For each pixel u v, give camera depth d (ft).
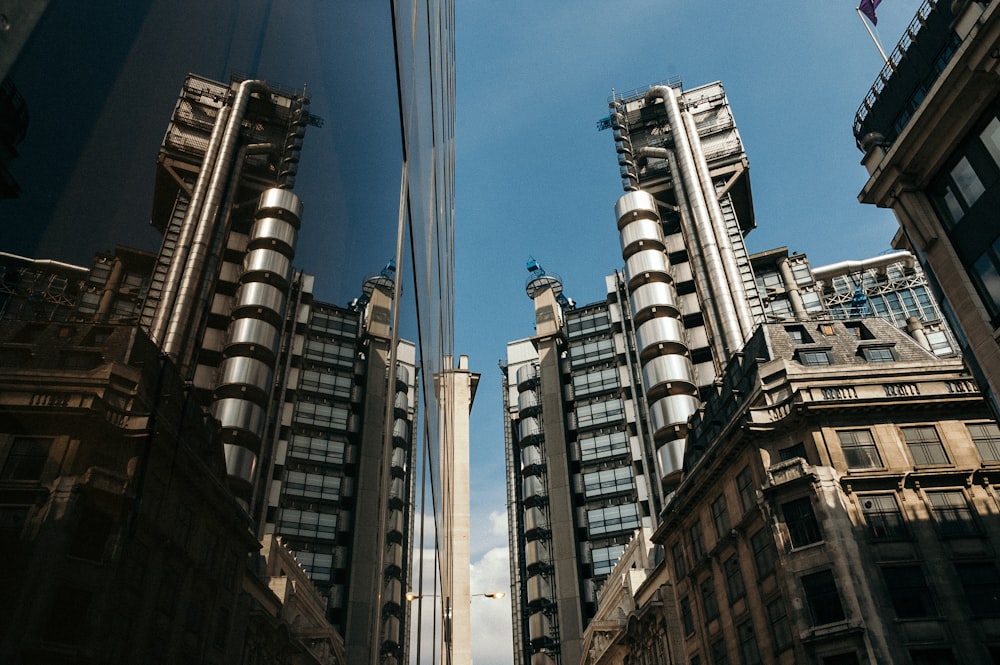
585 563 308.19
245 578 9.30
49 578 4.95
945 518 119.44
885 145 104.12
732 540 141.38
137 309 6.33
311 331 12.26
